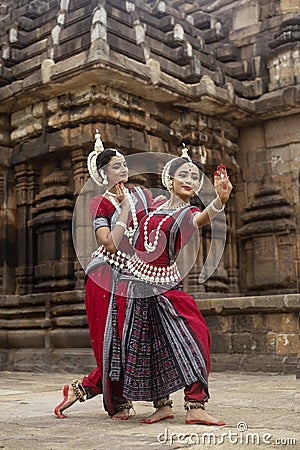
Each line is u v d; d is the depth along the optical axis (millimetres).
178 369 4098
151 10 12562
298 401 5477
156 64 10734
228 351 9414
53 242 11102
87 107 10578
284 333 8914
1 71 11438
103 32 9992
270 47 12852
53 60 10727
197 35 13305
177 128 12031
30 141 11516
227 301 9383
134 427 4078
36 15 12367
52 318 10633
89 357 9875
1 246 11586
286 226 12180
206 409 4902
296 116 12539
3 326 11008
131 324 4312
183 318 4254
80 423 4320
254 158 13031
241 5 13672
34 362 10531
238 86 12695
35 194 11664
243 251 12852
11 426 4258
